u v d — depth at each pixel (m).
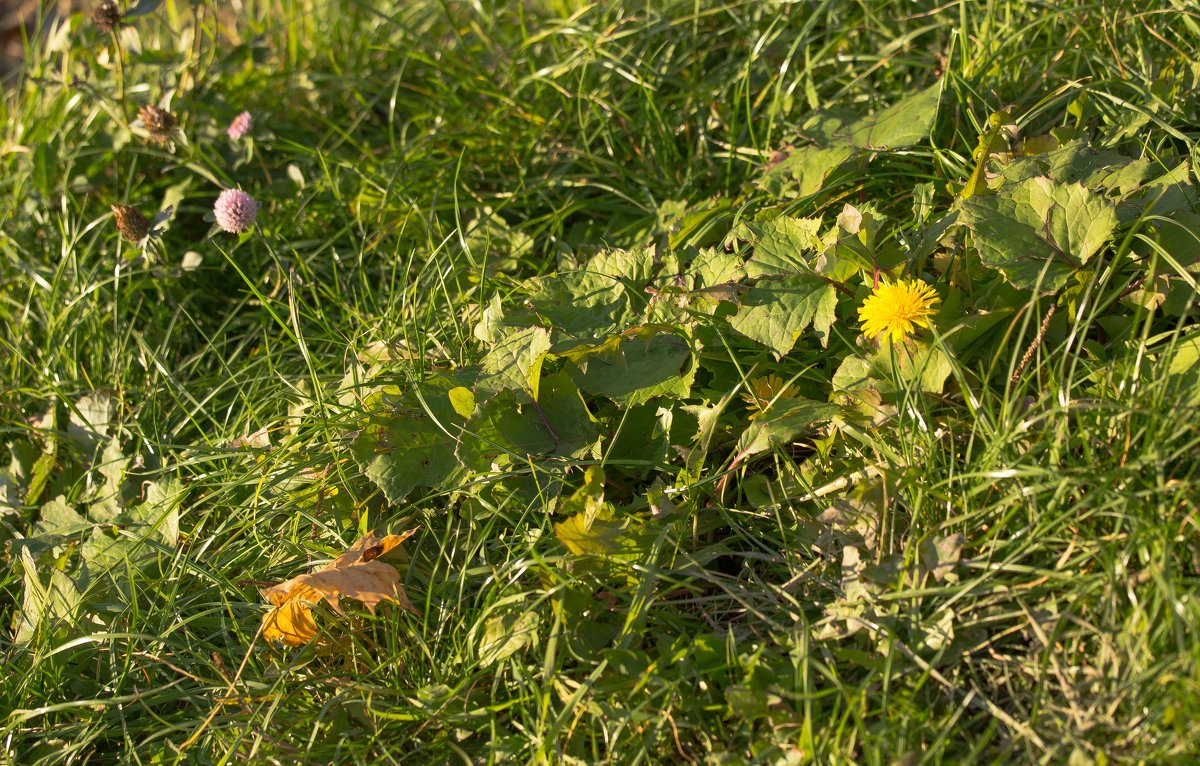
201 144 1.19
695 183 1.08
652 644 0.87
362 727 0.87
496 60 1.22
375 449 0.92
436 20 1.33
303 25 1.34
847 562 0.85
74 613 0.92
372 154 1.16
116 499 1.00
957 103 1.01
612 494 0.92
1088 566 0.83
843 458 0.89
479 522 0.91
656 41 1.17
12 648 0.93
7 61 1.90
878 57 1.07
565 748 0.83
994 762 0.79
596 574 0.87
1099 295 0.86
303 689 0.88
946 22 1.05
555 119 1.15
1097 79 1.02
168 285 1.11
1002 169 0.92
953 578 0.83
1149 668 0.79
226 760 0.84
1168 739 0.78
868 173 1.01
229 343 1.11
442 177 1.11
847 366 0.88
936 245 0.91
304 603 0.88
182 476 1.00
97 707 0.90
